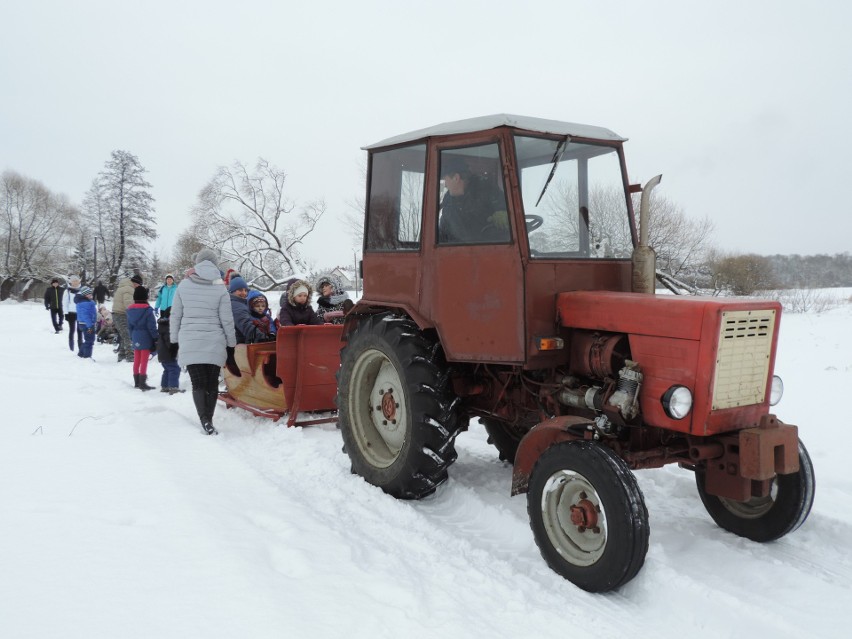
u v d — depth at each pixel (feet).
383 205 14.37
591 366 11.13
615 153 13.29
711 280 56.59
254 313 23.47
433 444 12.66
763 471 9.38
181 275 126.11
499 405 13.37
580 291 11.85
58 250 203.21
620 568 9.27
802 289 70.13
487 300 11.83
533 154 11.95
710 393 9.54
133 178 193.57
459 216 12.41
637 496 9.37
